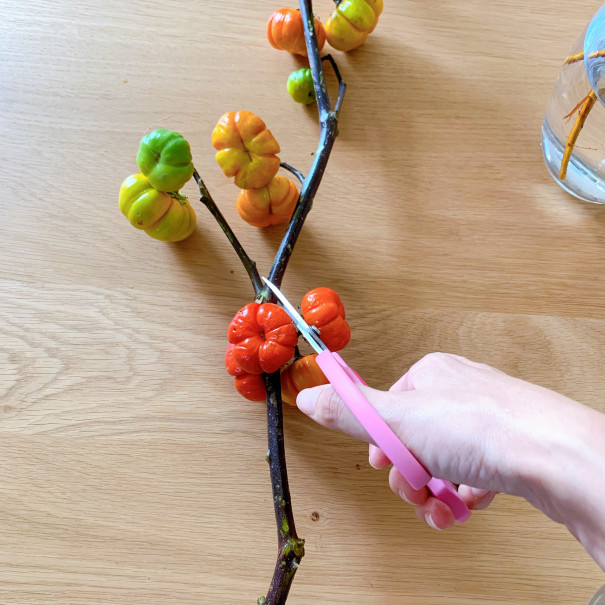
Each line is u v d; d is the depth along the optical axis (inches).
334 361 12.1
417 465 11.2
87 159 17.3
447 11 18.5
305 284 16.7
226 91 17.8
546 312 16.7
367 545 15.4
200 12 18.3
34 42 17.9
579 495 10.1
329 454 15.8
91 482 15.4
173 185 14.3
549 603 15.2
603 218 17.2
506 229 17.1
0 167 17.2
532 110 18.0
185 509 15.3
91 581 15.0
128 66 17.9
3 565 15.0
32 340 16.1
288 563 13.2
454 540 15.4
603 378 16.2
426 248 17.0
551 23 18.5
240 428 15.8
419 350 16.4
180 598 15.0
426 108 17.9
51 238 16.7
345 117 17.8
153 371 16.0
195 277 16.6
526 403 11.2
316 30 17.1
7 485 15.3
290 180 17.3
